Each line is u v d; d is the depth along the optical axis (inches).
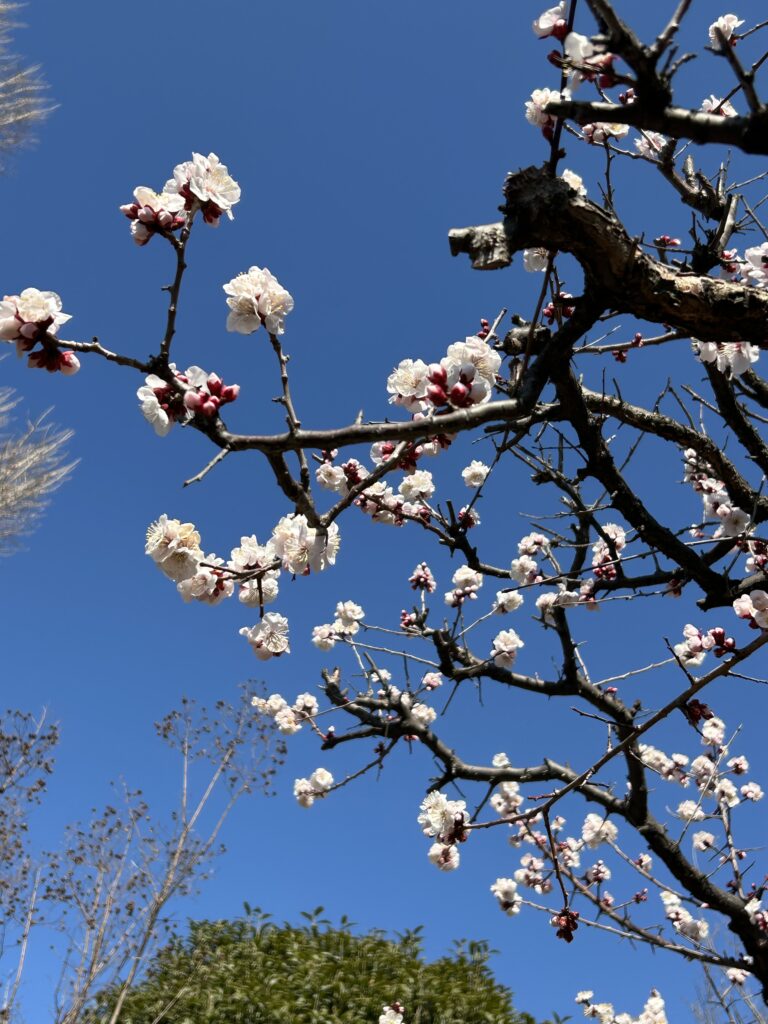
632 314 110.0
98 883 352.2
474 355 95.9
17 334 83.8
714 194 157.0
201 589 105.9
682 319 108.3
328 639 251.9
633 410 173.0
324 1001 358.3
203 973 368.8
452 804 162.9
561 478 193.5
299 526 108.9
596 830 233.1
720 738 235.8
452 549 180.4
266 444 85.4
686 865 207.0
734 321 107.3
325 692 251.8
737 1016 218.5
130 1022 343.6
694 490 207.5
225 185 90.7
